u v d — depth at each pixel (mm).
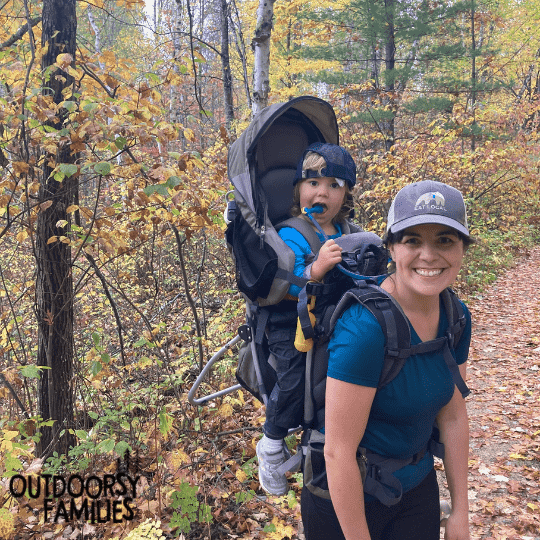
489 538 3182
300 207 1944
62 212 3635
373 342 1239
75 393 3953
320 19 12898
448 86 12117
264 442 1870
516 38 21000
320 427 1479
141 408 4059
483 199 13797
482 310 8977
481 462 4117
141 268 7391
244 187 1893
